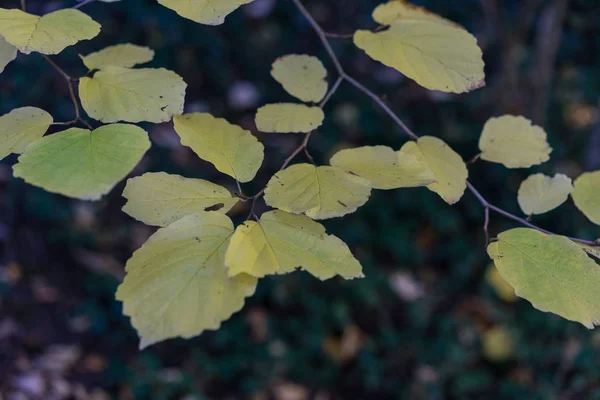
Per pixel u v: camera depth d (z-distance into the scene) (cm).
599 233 317
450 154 110
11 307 312
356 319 320
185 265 82
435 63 106
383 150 99
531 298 88
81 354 307
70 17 93
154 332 78
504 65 311
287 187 90
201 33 403
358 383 304
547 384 280
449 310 323
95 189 74
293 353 306
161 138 353
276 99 402
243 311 316
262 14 434
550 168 351
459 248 341
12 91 333
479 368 301
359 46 109
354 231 336
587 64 417
